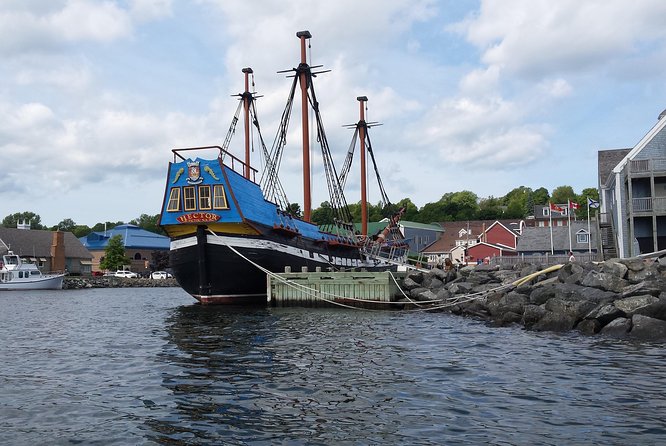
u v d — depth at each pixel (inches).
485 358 653.9
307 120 2004.2
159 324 1107.3
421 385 518.9
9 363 675.4
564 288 1015.6
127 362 668.7
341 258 2017.7
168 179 1469.0
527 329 924.0
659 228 1781.5
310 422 411.2
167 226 1487.5
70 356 724.0
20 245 4173.2
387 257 2529.5
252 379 555.8
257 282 1537.9
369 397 478.3
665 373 555.2
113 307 1699.1
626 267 1076.5
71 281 3607.3
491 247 3649.1
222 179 1429.6
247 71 2192.4
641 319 810.2
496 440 363.6
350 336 858.8
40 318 1316.4
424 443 361.7
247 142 2206.0
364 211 2886.3
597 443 354.3
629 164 1724.9
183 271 1524.4
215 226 1465.3
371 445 360.8
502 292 1174.3
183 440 377.4
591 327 849.5
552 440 361.4
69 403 475.8
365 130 2910.9
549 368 588.1
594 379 534.0
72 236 4670.3
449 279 1539.1
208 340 840.3
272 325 1022.4
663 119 1771.7
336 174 2204.7
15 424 417.7
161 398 487.8
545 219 4680.1
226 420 420.2
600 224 2121.1
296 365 625.0
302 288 1419.8
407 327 973.8
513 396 473.7
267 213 1578.5
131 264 4965.6
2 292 3029.0
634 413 417.4
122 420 424.8
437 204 7130.9
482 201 7726.4
